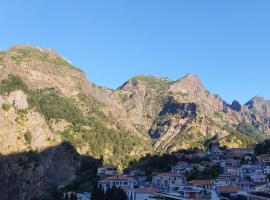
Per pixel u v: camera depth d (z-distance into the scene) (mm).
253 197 159000
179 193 173250
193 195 167625
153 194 180500
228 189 178000
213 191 167625
